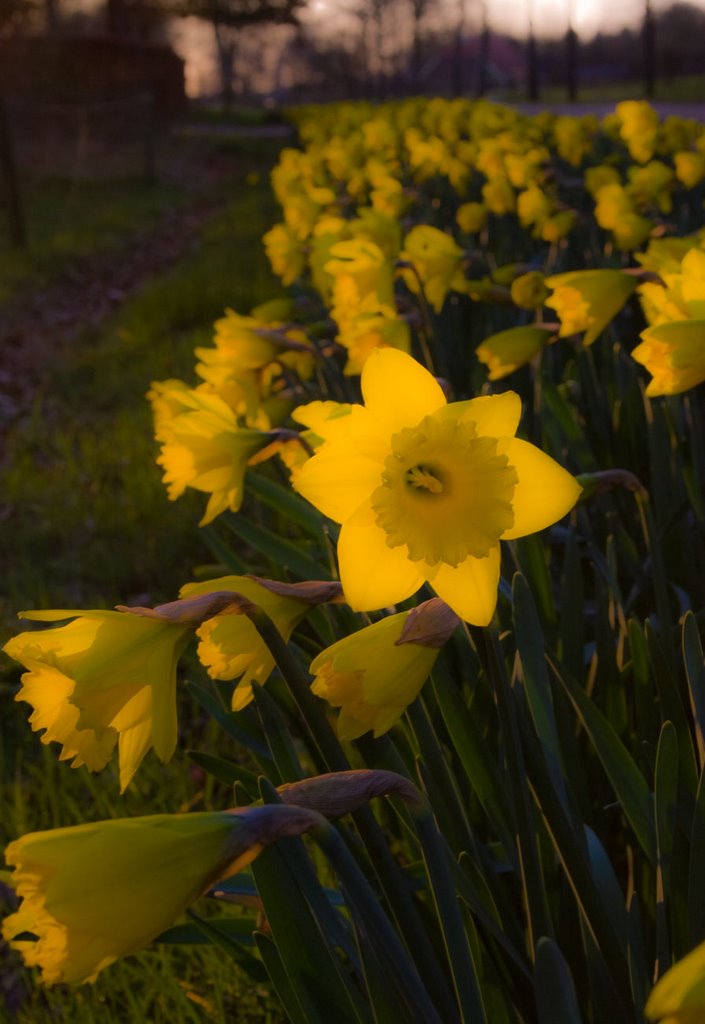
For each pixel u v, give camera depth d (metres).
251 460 0.72
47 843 0.36
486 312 1.62
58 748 1.15
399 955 0.42
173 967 0.80
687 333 0.55
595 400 1.11
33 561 1.67
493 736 0.70
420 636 0.44
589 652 0.89
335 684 0.45
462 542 0.42
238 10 13.98
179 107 11.55
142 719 0.44
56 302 3.97
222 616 0.49
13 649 0.42
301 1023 0.51
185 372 2.53
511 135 2.56
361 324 0.91
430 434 0.41
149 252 5.10
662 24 30.06
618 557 0.97
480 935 0.61
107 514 1.76
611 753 0.59
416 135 2.96
